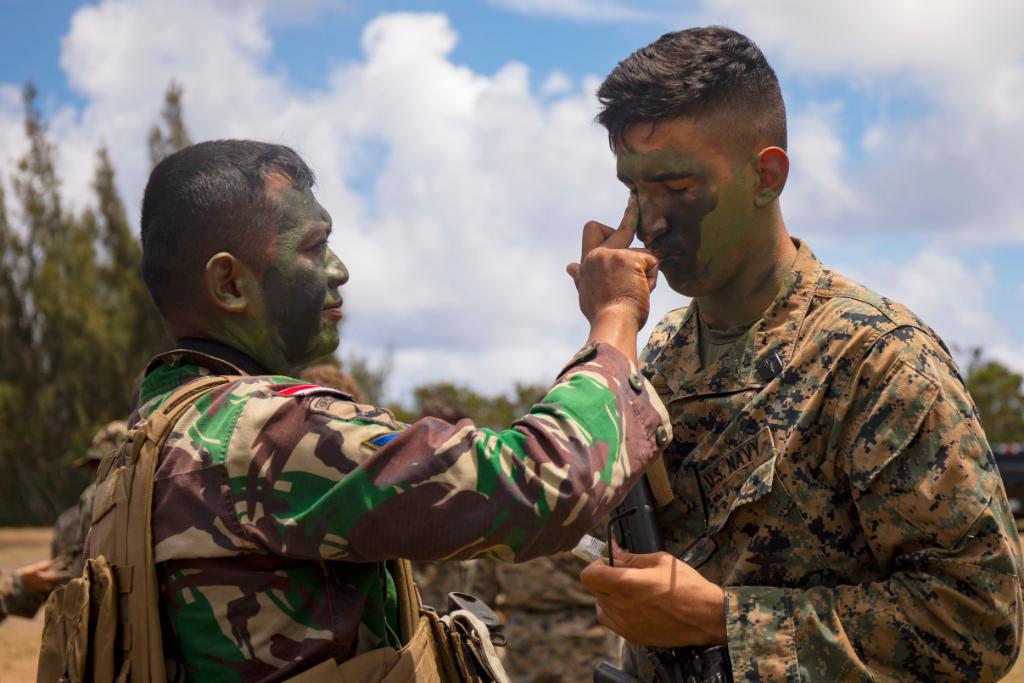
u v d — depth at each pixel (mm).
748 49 2117
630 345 1921
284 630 1730
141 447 1794
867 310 2041
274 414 1762
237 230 1909
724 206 2098
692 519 2170
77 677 1726
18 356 26516
